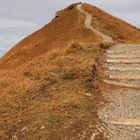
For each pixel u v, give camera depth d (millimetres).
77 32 75312
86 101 19906
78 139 16062
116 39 68500
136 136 16234
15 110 19094
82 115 18094
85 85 22078
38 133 16594
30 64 29594
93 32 74688
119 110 19188
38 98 20641
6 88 22156
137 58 31141
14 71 27672
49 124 17172
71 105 19000
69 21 94750
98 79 24375
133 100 20844
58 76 23609
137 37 88688
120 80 25266
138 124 17500
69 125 17094
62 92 21109
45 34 94688
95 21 86188
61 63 26359
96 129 16875
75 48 31531
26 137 16469
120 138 16047
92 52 31609
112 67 28156
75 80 22594
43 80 22953
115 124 17531
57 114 18016
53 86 22266
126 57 31422
